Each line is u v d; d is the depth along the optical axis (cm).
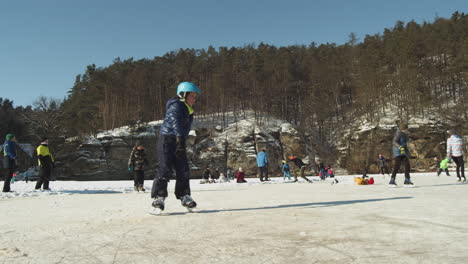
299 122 5338
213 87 5566
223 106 5322
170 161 309
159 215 292
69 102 5128
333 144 4862
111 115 5238
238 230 198
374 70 5181
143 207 384
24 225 245
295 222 223
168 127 311
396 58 5269
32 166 4244
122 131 4391
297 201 390
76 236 189
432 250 138
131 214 305
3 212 349
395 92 4903
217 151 4459
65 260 135
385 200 361
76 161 4031
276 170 4397
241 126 4866
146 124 4562
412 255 130
